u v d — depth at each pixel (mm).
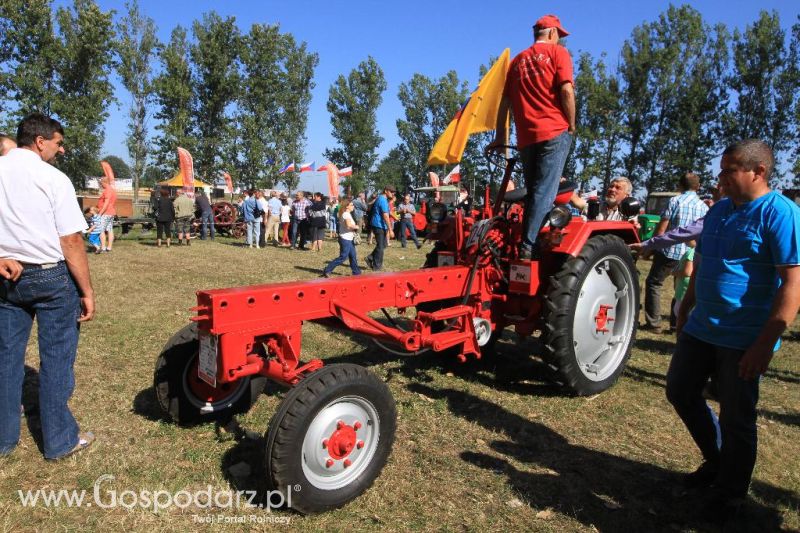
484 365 4895
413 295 3584
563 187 4383
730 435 2643
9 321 2965
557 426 3725
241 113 40812
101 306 6738
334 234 21984
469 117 4016
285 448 2475
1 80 30188
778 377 5062
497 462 3203
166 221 14117
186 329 3494
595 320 4316
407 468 3100
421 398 4082
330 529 2531
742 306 2561
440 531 2555
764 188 2561
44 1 30625
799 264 2355
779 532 2666
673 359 2936
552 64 3789
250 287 2885
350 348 5277
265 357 3107
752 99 36688
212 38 38156
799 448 3568
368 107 47656
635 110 37375
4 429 3033
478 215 4438
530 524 2633
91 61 32750
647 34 37312
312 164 29656
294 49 44656
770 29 35438
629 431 3701
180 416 3439
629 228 4664
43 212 2834
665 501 2883
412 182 53156
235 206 21656
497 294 4270
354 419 2748
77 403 3768
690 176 6090
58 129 3090
